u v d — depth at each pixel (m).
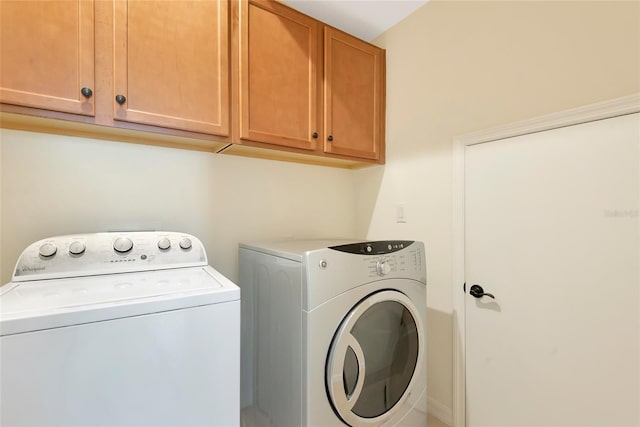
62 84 1.04
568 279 1.24
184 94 1.27
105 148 1.39
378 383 1.26
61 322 0.69
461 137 1.61
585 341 1.19
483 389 1.52
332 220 2.19
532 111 1.33
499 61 1.45
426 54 1.80
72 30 1.06
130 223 1.44
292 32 1.60
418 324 1.40
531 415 1.35
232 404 0.89
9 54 0.97
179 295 0.84
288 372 1.15
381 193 2.10
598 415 1.16
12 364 0.65
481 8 1.53
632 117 1.08
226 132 1.38
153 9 1.21
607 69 1.12
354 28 2.03
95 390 0.72
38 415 0.67
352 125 1.88
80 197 1.33
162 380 0.79
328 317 1.08
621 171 1.10
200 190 1.64
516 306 1.40
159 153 1.52
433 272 1.76
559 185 1.26
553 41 1.27
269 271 1.31
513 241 1.41
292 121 1.60
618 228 1.11
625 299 1.10
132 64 1.16
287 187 1.97
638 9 1.06
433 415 1.74
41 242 1.08
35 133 1.25
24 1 0.99
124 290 0.90
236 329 0.91
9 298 0.81
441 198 1.72
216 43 1.35
